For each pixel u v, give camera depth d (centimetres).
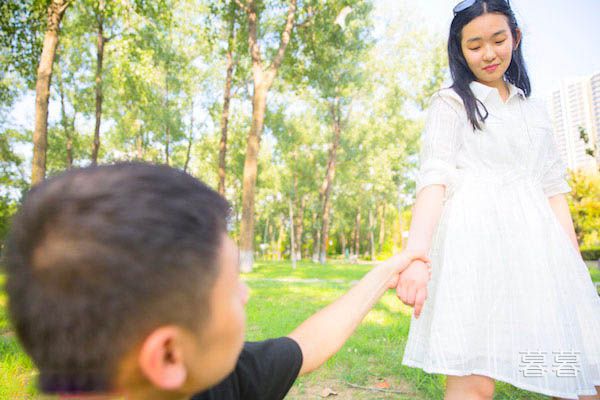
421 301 122
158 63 2084
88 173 45
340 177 3462
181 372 45
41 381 42
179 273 42
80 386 42
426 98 2756
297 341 90
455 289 153
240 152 2950
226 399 74
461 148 173
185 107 2589
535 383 143
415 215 160
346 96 2527
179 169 50
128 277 40
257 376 80
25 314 41
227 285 48
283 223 5178
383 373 305
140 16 1206
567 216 181
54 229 41
